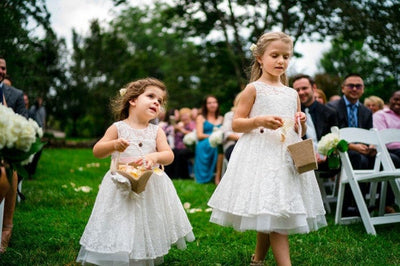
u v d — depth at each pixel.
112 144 2.82
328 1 11.95
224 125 7.78
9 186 2.76
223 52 16.91
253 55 3.23
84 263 2.74
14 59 9.00
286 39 3.00
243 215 2.71
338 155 4.60
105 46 26.22
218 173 8.02
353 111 5.87
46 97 21.72
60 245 3.67
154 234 2.80
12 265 3.11
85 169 9.63
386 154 4.83
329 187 7.53
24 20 8.36
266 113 2.98
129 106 3.15
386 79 12.14
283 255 2.70
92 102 26.11
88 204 5.41
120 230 2.65
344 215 5.27
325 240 3.90
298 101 3.21
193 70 26.28
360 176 4.39
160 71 28.52
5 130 2.35
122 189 2.66
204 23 14.53
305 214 2.70
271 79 3.10
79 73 25.12
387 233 4.38
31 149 2.45
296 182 2.79
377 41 11.38
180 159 9.36
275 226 2.64
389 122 6.25
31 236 3.90
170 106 25.45
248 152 2.88
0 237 3.27
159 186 2.91
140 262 2.77
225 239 3.96
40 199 5.57
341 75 15.89
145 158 2.83
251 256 3.40
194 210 5.11
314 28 12.65
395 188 4.62
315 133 5.31
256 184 2.75
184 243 3.07
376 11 11.45
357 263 3.26
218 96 17.39
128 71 26.08
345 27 12.15
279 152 2.83
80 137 27.47
